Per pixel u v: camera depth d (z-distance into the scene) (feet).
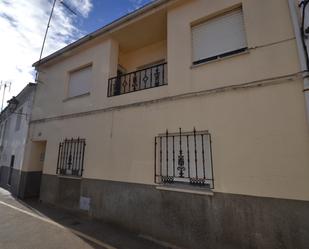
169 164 15.35
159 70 21.76
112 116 19.36
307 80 10.94
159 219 14.67
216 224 12.39
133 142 17.42
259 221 11.18
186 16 16.67
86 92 23.11
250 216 11.47
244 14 13.94
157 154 15.99
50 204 23.08
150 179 15.78
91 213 18.83
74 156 21.75
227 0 14.90
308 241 9.91
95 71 22.24
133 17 19.31
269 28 12.86
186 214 13.57
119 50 24.45
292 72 11.63
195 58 15.97
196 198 13.35
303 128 10.84
